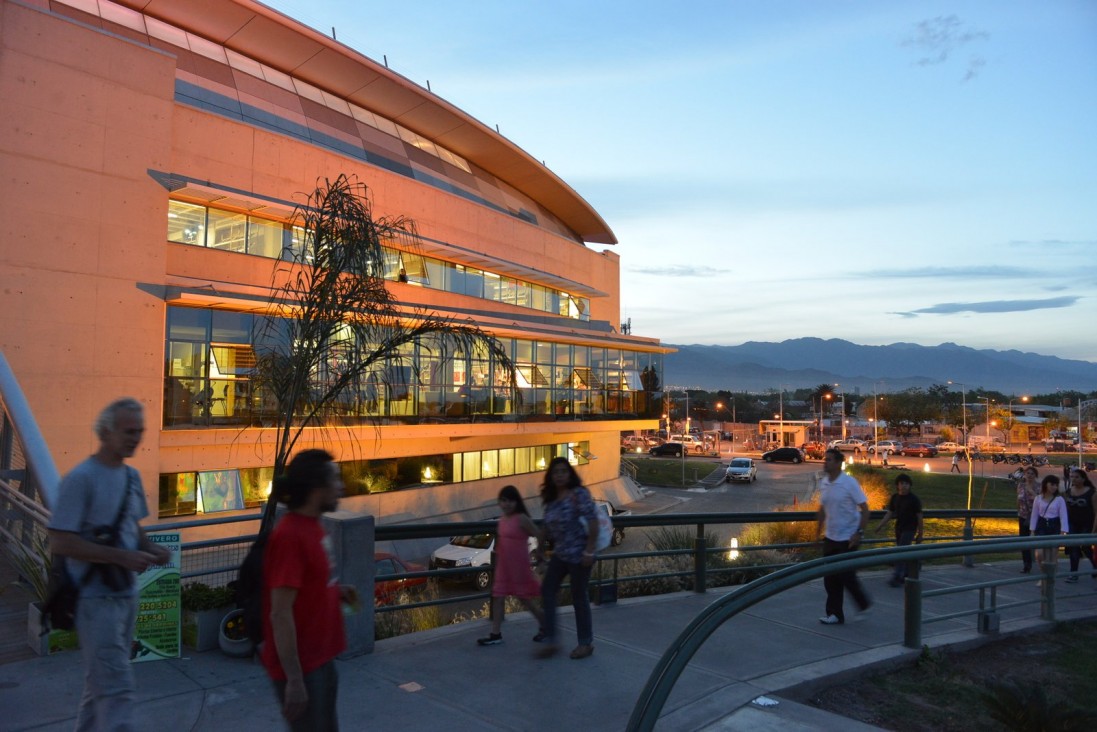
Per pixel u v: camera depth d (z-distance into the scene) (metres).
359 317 7.91
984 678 6.45
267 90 27.20
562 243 36.75
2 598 6.21
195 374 17.88
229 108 24.64
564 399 29.45
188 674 5.35
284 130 26.16
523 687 5.38
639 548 24.75
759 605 8.41
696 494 44.72
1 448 7.13
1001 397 143.75
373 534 6.15
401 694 5.17
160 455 17.62
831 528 7.61
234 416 18.39
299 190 22.23
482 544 19.31
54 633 5.33
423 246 26.38
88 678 3.46
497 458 30.27
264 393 9.77
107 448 3.49
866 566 6.08
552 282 34.44
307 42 27.78
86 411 16.02
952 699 5.75
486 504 29.00
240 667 5.52
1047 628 8.20
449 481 27.58
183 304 17.67
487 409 25.72
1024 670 6.77
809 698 5.65
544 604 6.21
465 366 24.98
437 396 23.91
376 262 7.92
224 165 20.16
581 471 36.31
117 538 3.46
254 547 3.72
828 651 6.59
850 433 115.94
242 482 19.56
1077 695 6.05
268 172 21.34
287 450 7.50
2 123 15.19
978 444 98.06
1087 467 62.16
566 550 6.14
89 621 3.41
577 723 4.75
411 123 33.38
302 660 3.09
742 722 4.88
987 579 11.43
